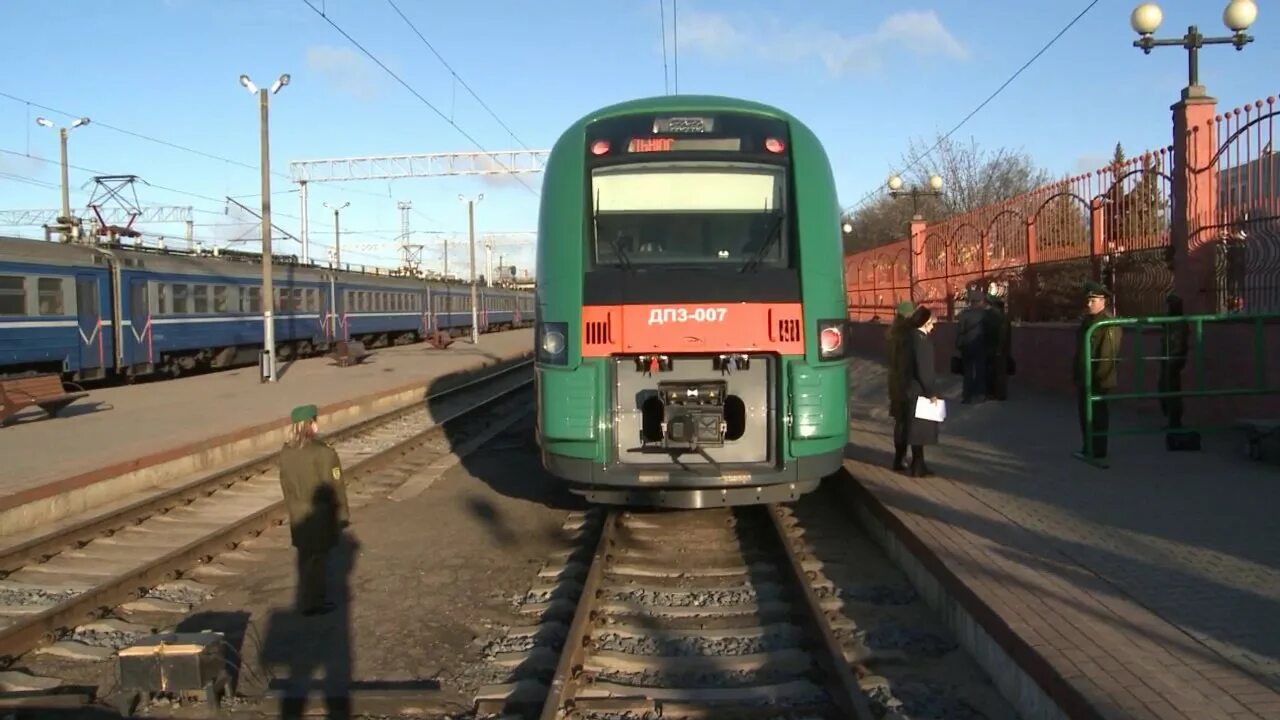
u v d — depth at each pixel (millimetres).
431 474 12008
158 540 8734
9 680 5379
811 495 9961
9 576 7562
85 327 22453
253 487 11102
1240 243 9711
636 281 7551
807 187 7867
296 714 4984
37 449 11734
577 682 5109
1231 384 9922
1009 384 15047
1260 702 3842
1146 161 11344
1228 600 5043
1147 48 10680
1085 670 4164
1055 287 14164
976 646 5277
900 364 9062
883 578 6973
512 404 20281
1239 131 9523
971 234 17328
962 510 7348
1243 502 7141
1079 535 6449
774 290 7520
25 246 20766
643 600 6656
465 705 5055
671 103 8273
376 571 7621
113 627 6312
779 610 6367
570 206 7836
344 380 23359
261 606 6781
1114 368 9086
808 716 4762
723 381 7598
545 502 10172
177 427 13984
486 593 7012
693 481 7441
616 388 7605
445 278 58688
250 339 30312
